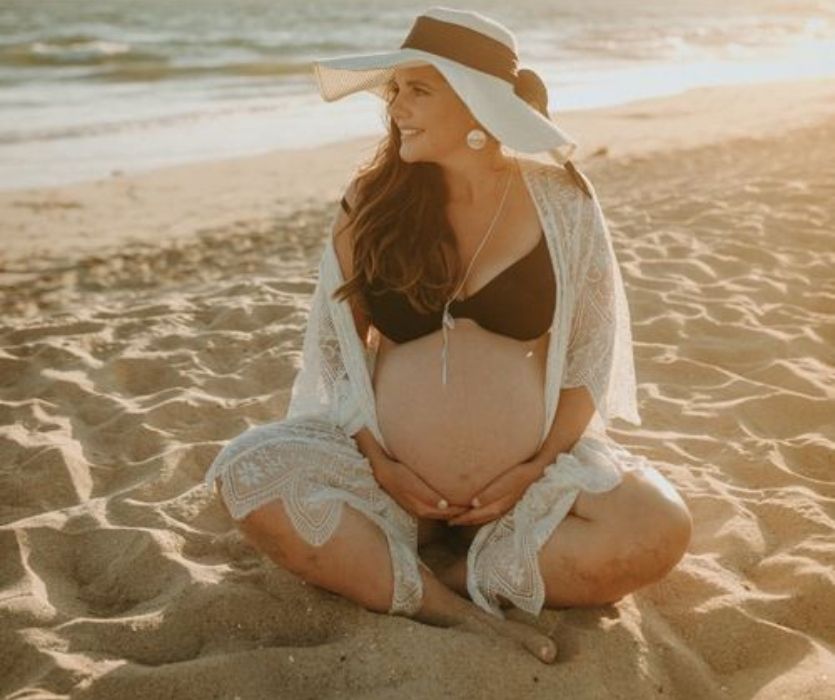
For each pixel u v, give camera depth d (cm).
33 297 649
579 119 1648
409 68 254
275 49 2961
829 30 5009
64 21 3941
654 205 834
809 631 274
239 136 1523
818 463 376
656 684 247
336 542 260
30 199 1042
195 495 341
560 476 262
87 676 246
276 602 276
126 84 2109
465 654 246
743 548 310
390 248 262
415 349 273
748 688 250
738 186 893
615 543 253
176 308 581
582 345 277
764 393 430
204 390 450
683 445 387
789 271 625
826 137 1226
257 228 874
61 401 436
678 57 3259
